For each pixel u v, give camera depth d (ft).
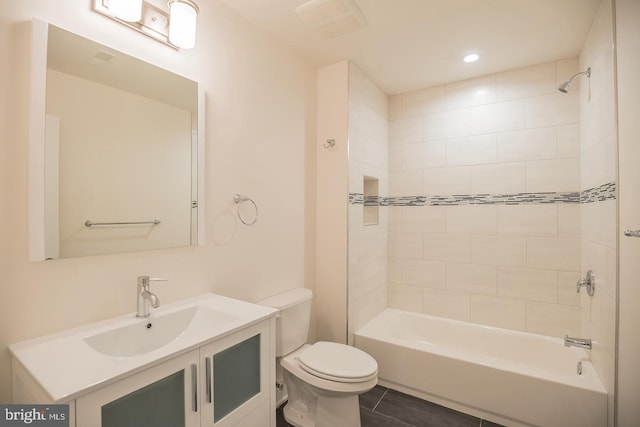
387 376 7.45
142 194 4.39
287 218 7.11
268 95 6.57
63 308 3.70
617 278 4.88
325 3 5.54
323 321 8.03
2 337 3.28
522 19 5.99
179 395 3.37
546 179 7.70
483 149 8.45
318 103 8.11
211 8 5.39
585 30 6.34
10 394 3.31
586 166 6.77
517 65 7.88
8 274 3.31
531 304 7.88
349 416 5.53
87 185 3.84
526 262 7.93
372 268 8.89
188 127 4.95
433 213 9.14
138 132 4.35
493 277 8.32
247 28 6.08
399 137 9.66
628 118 4.62
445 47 7.06
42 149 3.44
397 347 7.30
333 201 7.87
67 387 2.56
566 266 7.49
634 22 4.44
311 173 7.95
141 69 4.40
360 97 8.21
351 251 7.82
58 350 3.25
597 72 5.86
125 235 4.21
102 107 3.98
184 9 4.43
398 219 9.68
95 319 3.97
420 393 7.06
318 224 8.09
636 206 4.42
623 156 4.74
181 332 4.51
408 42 6.86
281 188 6.93
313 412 6.06
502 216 8.21
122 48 4.20
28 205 3.38
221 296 5.22
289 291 7.05
